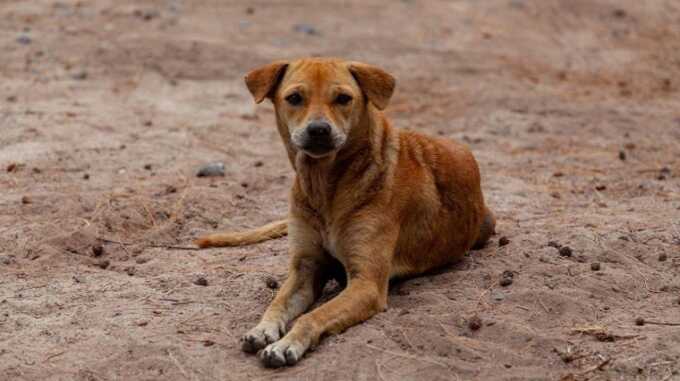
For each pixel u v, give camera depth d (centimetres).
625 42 2392
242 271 959
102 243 1047
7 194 1176
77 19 2228
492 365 725
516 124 1652
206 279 932
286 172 1345
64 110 1589
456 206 938
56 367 737
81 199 1148
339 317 782
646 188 1262
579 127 1636
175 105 1694
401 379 707
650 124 1655
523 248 991
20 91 1692
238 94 1797
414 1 2597
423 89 1888
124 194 1178
